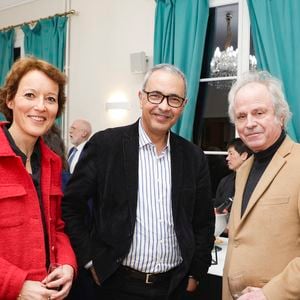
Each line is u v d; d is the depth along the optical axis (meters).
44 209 1.30
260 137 1.33
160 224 1.53
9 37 5.22
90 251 1.54
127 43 4.17
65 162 1.84
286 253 1.21
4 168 1.18
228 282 1.38
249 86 1.36
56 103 1.31
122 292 1.52
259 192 1.29
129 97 4.18
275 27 3.08
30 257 1.21
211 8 3.70
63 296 1.26
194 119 3.70
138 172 1.55
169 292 1.53
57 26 4.64
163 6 3.68
